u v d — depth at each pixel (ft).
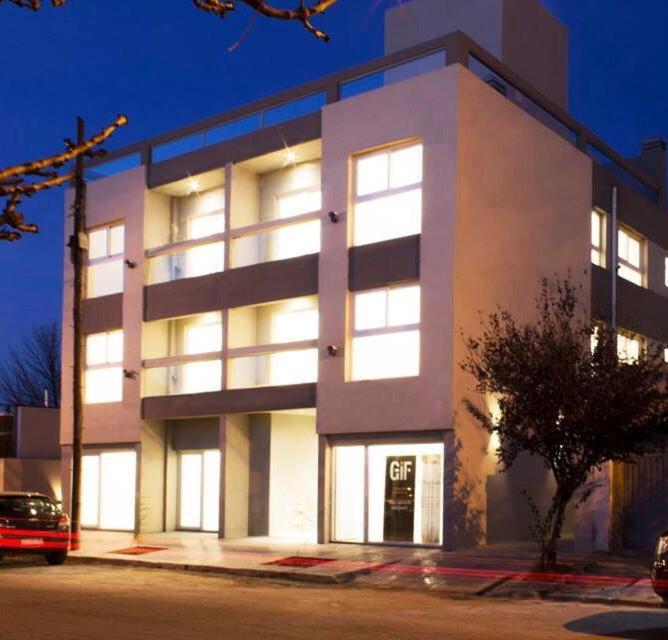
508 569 55.26
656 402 53.16
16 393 193.26
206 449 85.40
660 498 62.08
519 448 57.57
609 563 56.03
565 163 79.92
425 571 55.72
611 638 34.53
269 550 67.36
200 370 84.69
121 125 12.02
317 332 77.87
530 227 74.33
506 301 70.79
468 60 70.23
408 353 68.54
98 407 89.97
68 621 37.27
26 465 99.35
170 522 86.99
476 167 68.64
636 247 94.32
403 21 93.35
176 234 89.66
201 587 50.72
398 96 70.28
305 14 11.31
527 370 53.26
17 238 10.97
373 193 71.82
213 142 83.76
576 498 62.34
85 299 92.38
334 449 72.13
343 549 67.31
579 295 79.82
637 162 103.30
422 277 67.36
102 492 90.22
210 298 81.61
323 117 74.49
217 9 11.24
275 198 82.53
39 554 62.75
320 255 73.51
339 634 34.42
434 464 66.69
